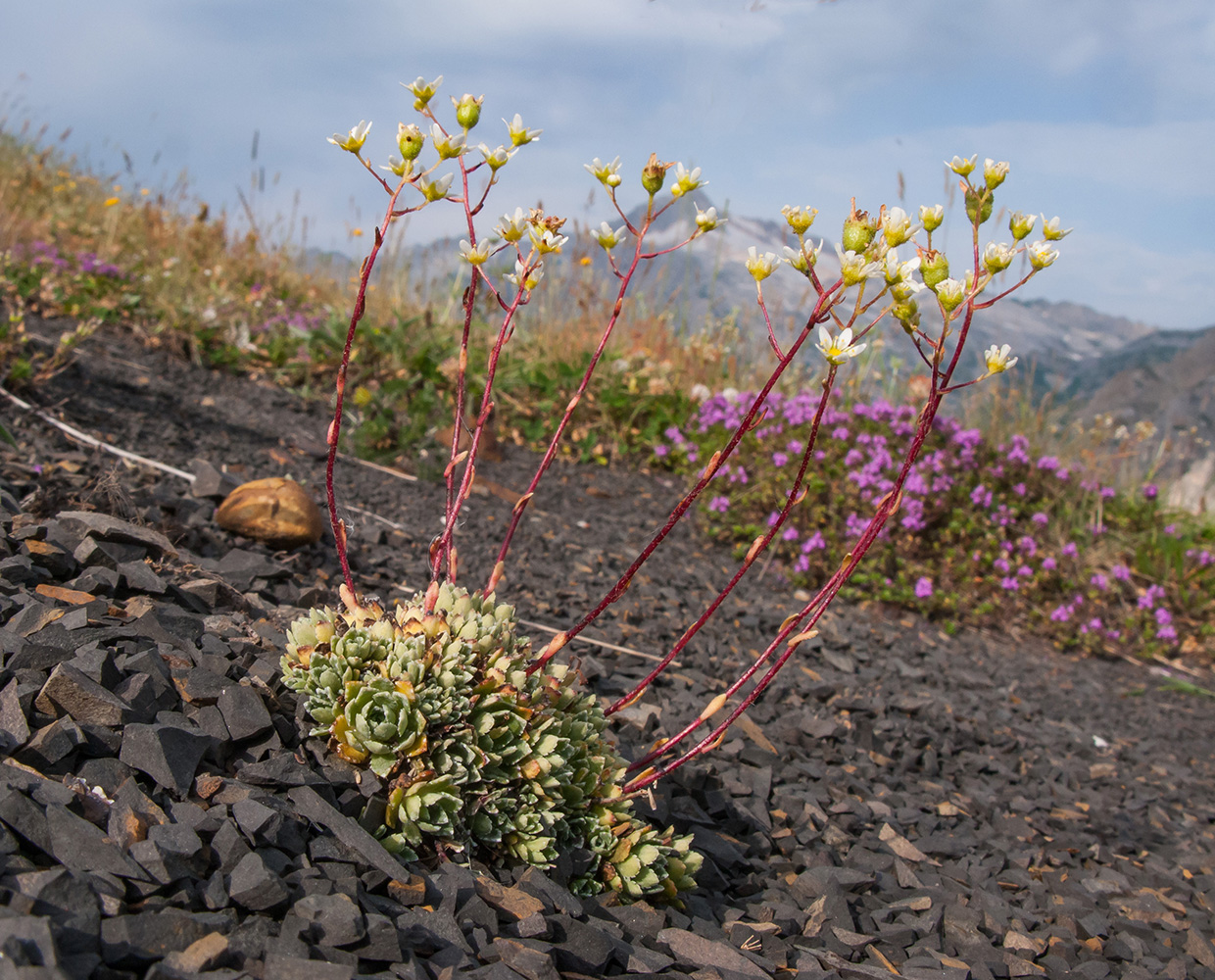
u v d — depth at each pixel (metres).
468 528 0.53
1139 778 0.46
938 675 0.53
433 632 0.24
